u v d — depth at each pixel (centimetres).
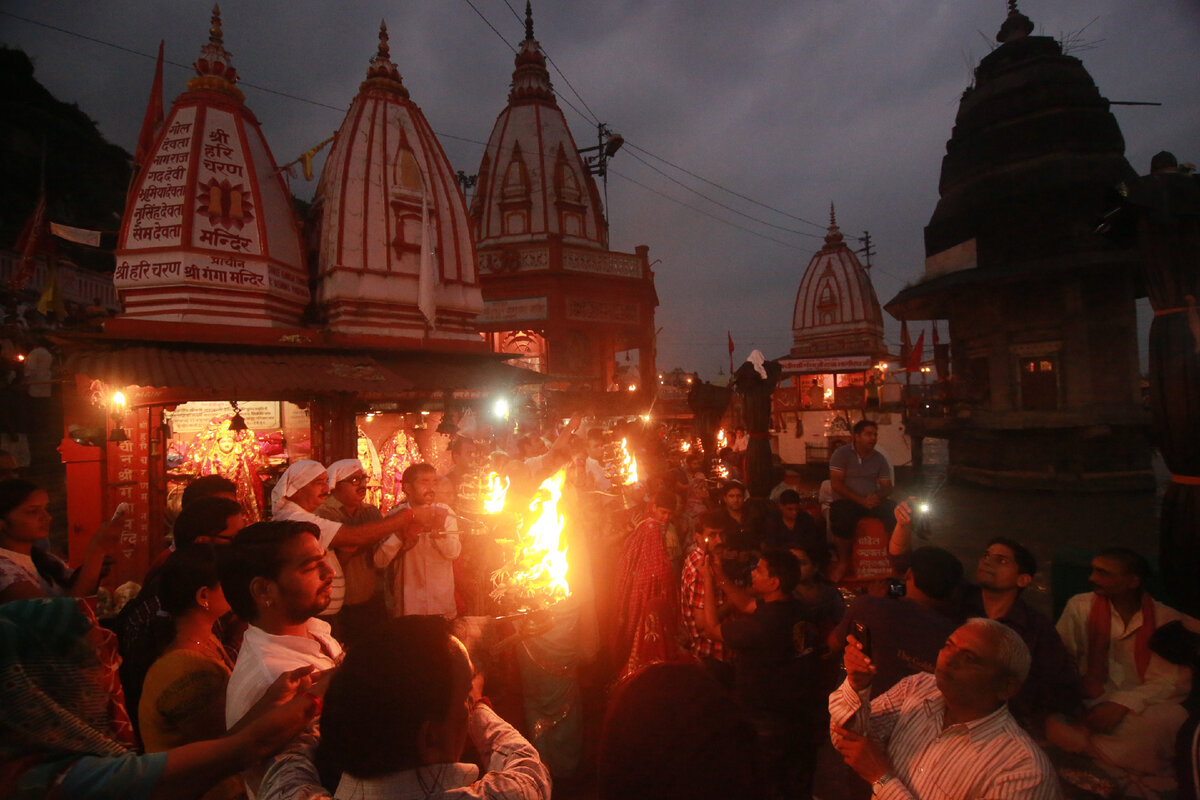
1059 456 977
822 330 3697
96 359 535
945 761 182
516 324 1753
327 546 313
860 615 278
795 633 311
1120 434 896
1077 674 282
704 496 679
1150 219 233
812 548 478
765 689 310
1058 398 991
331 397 663
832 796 332
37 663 144
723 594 384
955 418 1259
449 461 848
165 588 207
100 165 1741
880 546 503
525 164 1939
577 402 1587
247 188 673
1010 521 621
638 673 127
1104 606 298
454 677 134
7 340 833
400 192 794
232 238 658
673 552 491
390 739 124
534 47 2030
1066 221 824
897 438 1930
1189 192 228
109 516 562
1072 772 274
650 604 382
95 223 1512
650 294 1998
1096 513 644
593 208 2044
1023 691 284
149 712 186
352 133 793
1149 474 873
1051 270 840
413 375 705
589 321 1811
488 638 244
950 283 1010
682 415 1822
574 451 477
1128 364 894
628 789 113
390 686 126
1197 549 235
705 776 110
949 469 1263
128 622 250
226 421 632
